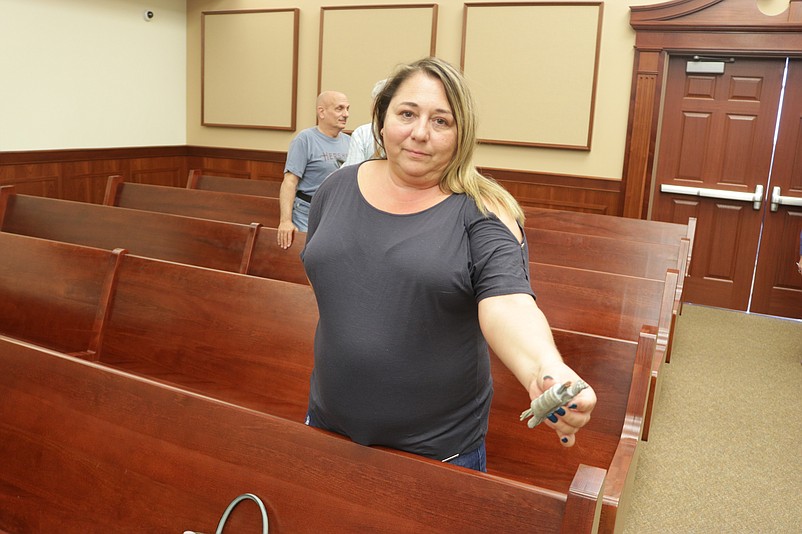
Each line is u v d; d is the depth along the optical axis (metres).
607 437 2.25
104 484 1.60
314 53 7.67
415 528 1.30
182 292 2.86
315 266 1.48
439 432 1.49
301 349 2.65
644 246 4.04
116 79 7.52
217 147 8.35
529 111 6.85
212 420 1.48
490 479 1.24
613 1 6.45
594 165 6.75
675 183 6.64
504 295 1.29
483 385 1.54
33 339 3.14
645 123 6.47
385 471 1.33
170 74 8.19
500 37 6.83
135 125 7.83
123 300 2.96
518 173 7.01
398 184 1.45
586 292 3.20
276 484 1.42
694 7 6.09
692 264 6.70
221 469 1.47
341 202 1.52
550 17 6.62
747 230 6.46
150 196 5.29
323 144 4.69
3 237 3.24
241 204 5.00
